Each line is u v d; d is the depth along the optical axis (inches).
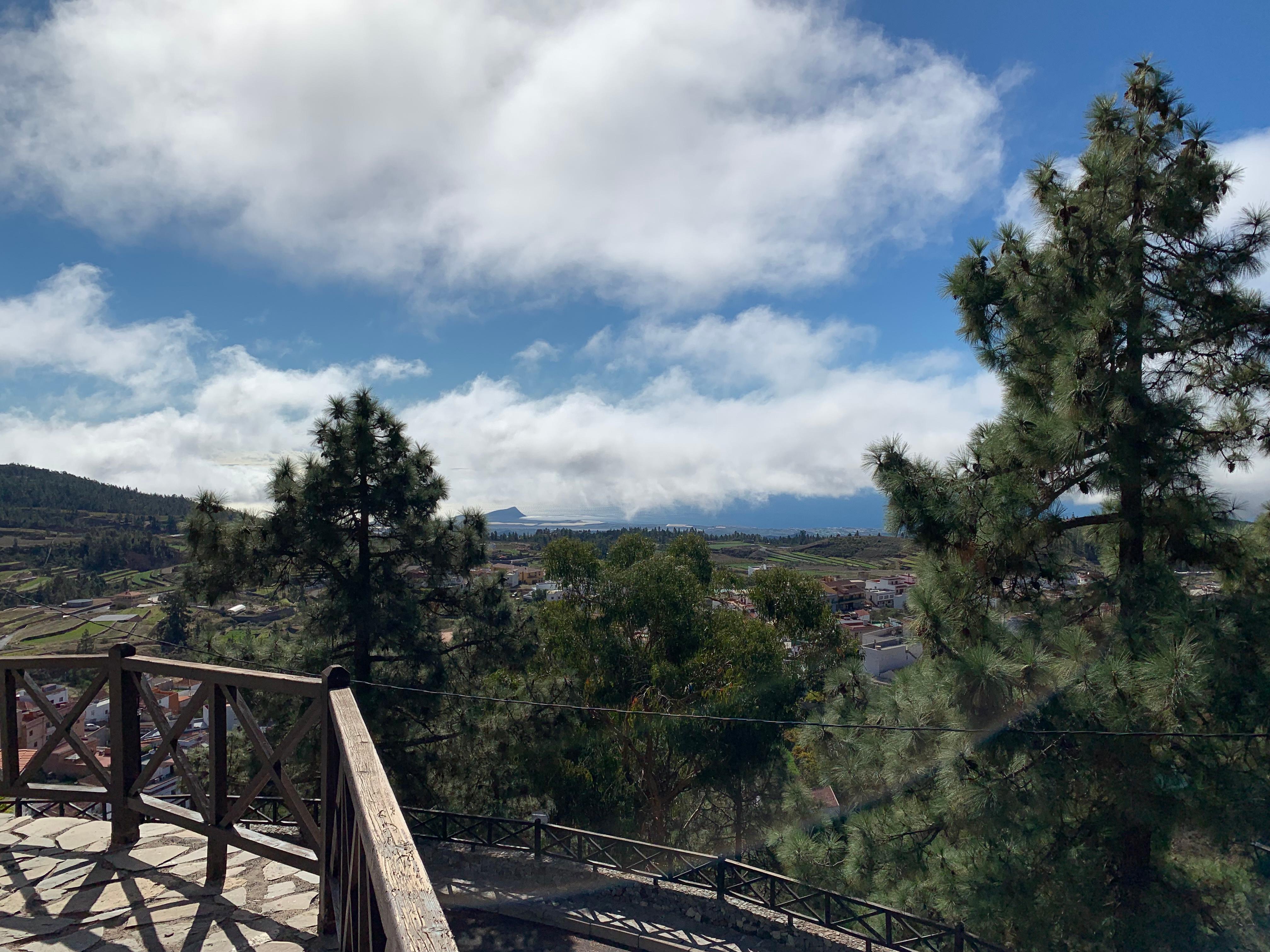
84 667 167.8
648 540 792.3
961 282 316.5
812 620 805.9
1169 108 281.7
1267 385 271.3
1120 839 275.3
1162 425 256.4
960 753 262.1
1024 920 253.4
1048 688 253.1
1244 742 247.3
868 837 296.0
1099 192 285.7
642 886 342.0
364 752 99.7
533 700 528.1
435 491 484.1
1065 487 291.7
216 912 137.3
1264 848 265.7
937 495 293.3
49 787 172.7
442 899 344.5
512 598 514.3
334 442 438.3
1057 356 276.7
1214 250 280.5
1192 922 252.8
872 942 296.8
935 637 300.4
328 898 125.3
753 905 326.0
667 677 636.7
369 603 429.4
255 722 138.3
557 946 318.3
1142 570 275.9
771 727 660.1
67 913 136.6
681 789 695.7
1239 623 253.3
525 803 543.2
